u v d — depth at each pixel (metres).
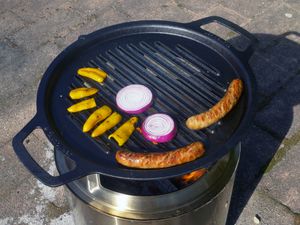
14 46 1.39
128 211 0.68
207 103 0.74
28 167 0.62
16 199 1.02
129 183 0.74
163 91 0.76
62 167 0.74
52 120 0.71
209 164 0.62
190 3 1.52
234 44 1.35
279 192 1.00
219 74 0.78
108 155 0.66
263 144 1.10
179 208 0.68
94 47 0.84
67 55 0.81
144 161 0.62
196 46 0.84
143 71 0.80
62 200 1.01
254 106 0.68
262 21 1.43
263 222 0.96
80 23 1.46
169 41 0.85
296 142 1.10
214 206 0.73
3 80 1.29
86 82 0.78
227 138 0.68
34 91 1.25
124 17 1.48
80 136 0.69
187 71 0.79
